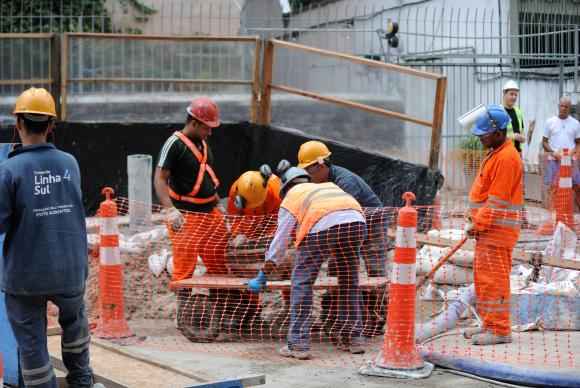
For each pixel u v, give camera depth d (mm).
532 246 13398
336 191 9688
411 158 16297
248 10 28500
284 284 9977
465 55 20703
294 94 17766
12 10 23172
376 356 9617
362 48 27328
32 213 7359
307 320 9625
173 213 10781
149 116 18203
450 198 17766
